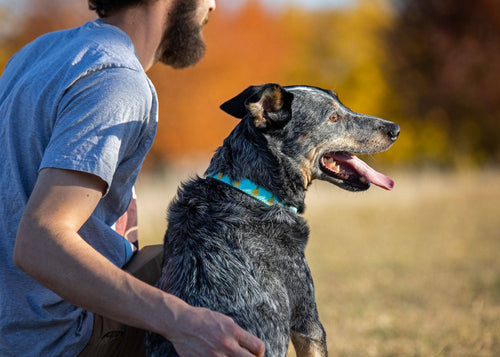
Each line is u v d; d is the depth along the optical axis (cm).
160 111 2119
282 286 272
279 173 305
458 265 797
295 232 289
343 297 646
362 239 1037
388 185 345
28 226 203
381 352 456
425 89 2669
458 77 2539
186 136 2148
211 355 200
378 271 778
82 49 244
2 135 244
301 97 333
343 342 488
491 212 1278
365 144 346
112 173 222
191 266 263
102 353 263
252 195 290
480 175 1948
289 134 319
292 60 2905
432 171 2298
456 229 1106
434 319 541
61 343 244
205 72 2117
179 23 293
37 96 238
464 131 2716
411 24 2712
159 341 254
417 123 2761
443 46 2584
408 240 1014
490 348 457
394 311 578
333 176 345
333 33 3012
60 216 206
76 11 2078
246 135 304
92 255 203
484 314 552
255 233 275
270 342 258
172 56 309
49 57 253
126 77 237
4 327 234
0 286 235
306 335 289
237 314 252
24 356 236
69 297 202
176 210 288
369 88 2828
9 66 276
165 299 204
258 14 2273
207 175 300
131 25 279
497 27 2581
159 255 304
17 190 236
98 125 223
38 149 237
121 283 201
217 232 271
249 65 2223
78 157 215
